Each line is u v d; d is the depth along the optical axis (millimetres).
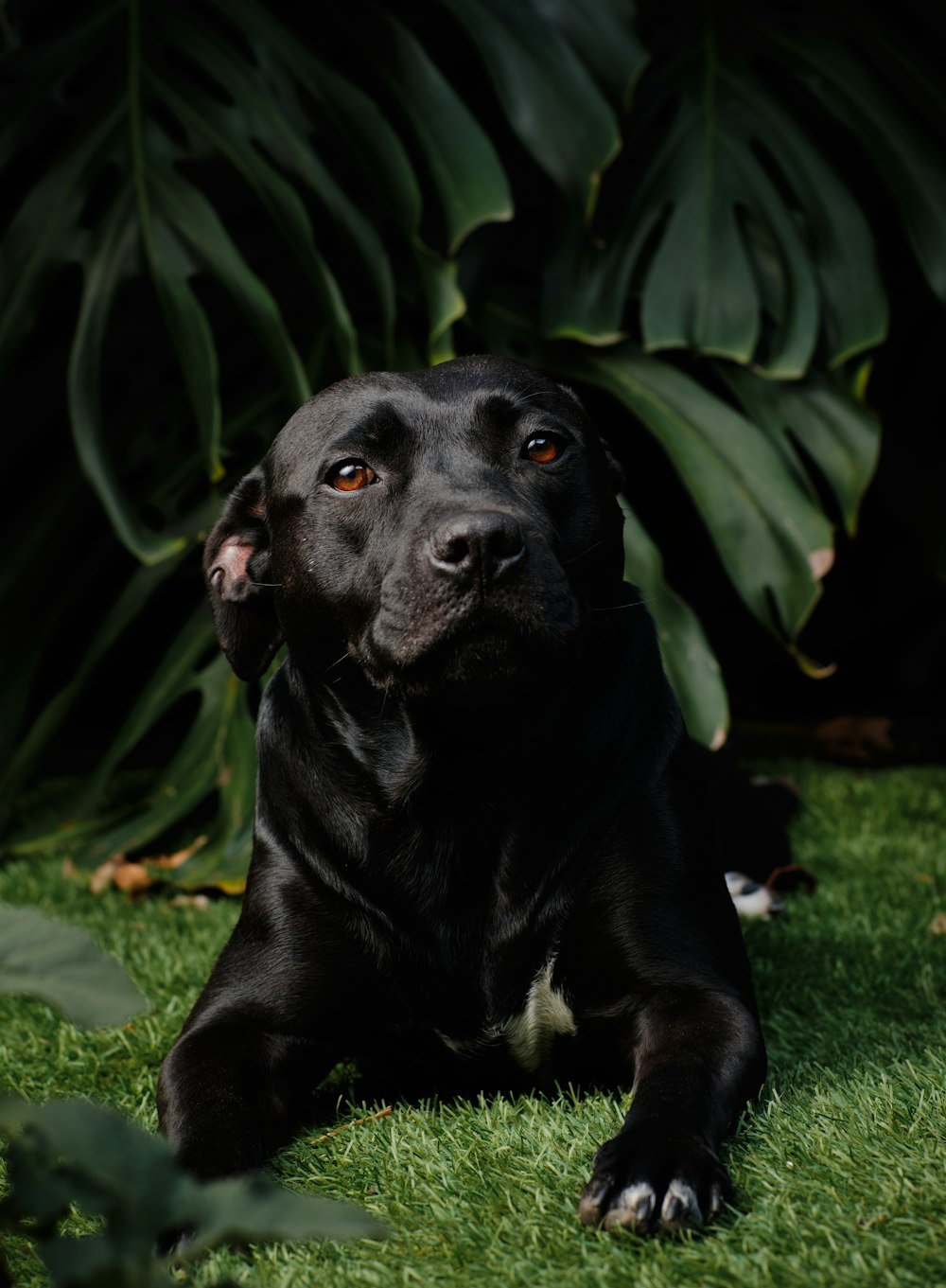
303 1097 2293
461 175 4367
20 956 997
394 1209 1756
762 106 4734
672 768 2420
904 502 5934
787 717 7320
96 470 4113
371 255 4391
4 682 4711
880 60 4906
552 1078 2326
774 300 4598
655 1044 2084
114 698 7242
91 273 4312
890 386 6039
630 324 4898
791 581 4266
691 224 4594
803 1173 1745
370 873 2279
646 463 6699
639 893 2262
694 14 4926
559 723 2256
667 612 4176
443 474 2244
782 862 4098
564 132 4375
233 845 4066
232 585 2654
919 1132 1835
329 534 2303
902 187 4633
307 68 4520
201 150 4441
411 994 2266
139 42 4531
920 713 7090
